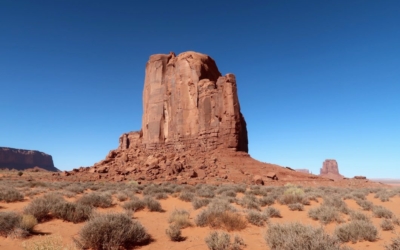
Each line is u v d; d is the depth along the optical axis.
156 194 19.23
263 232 8.45
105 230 7.02
